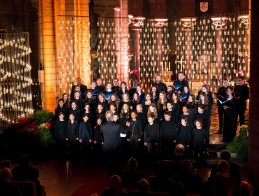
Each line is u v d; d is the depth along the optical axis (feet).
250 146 34.73
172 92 58.13
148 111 51.85
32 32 99.04
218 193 27.73
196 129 49.80
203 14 117.29
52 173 48.85
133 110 53.62
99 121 53.21
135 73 94.84
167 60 109.40
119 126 46.06
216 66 98.94
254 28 33.63
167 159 38.91
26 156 34.32
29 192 30.99
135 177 33.24
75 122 55.21
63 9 76.07
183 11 103.35
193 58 114.21
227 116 55.52
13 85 75.36
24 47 76.23
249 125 34.68
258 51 33.55
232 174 33.73
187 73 101.76
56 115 60.54
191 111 53.62
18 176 33.45
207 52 102.17
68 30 76.13
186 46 107.86
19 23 96.53
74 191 42.52
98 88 62.03
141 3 105.19
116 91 61.62
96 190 42.57
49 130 58.80
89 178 46.70
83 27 78.02
